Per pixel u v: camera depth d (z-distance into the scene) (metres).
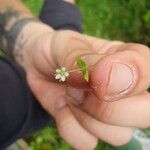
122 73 0.07
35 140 0.22
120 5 0.29
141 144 0.20
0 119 0.16
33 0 0.26
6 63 0.16
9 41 0.15
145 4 0.29
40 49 0.13
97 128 0.10
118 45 0.11
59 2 0.18
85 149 0.12
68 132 0.12
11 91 0.16
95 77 0.07
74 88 0.08
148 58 0.07
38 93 0.14
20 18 0.16
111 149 0.20
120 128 0.10
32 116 0.16
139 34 0.28
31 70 0.14
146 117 0.09
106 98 0.07
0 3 0.17
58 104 0.12
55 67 0.11
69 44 0.10
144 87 0.07
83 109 0.09
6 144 0.16
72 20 0.18
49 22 0.18
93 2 0.28
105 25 0.28
